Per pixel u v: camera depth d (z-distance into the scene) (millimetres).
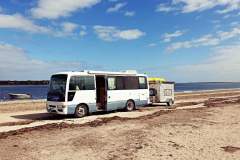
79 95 19422
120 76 22562
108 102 21406
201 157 9219
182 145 10656
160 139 11516
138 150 9930
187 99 40812
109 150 9914
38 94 81125
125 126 14352
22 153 9484
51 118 19438
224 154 9570
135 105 23734
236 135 12469
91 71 20406
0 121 17828
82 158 9016
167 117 17781
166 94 27906
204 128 14047
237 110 21953
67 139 11445
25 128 13945
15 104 28359
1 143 10797
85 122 16344
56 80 19344
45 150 9859
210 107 24625
